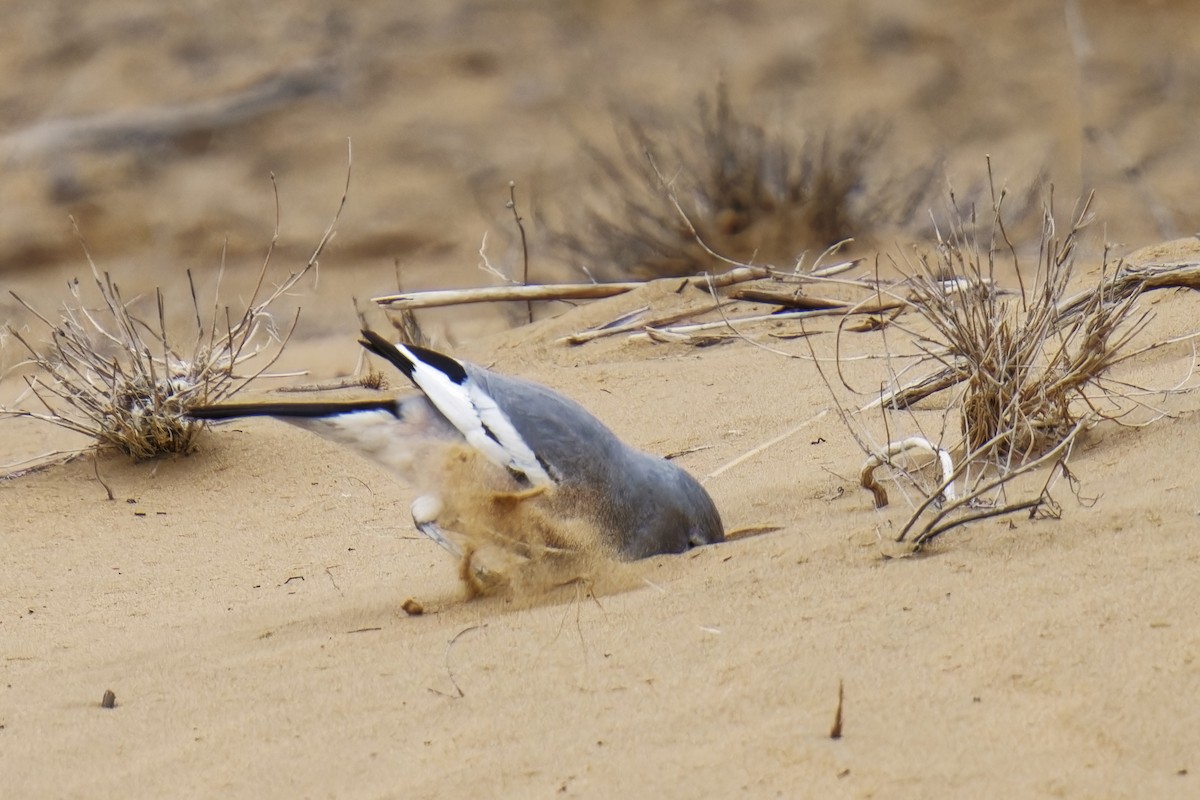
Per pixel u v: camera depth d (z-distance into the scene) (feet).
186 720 35.37
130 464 64.34
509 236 135.64
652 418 64.39
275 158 174.81
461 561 42.57
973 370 49.32
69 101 181.06
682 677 33.27
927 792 27.25
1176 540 36.73
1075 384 48.62
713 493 53.11
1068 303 58.34
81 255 162.09
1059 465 45.39
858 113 172.35
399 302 83.56
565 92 181.68
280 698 35.83
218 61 186.39
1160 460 44.01
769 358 70.90
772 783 28.17
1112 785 26.86
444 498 42.39
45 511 59.88
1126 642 31.55
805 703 31.07
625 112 173.68
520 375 73.26
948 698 30.42
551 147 171.83
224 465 63.67
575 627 37.58
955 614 34.27
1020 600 34.42
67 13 192.03
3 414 73.15
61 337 71.20
